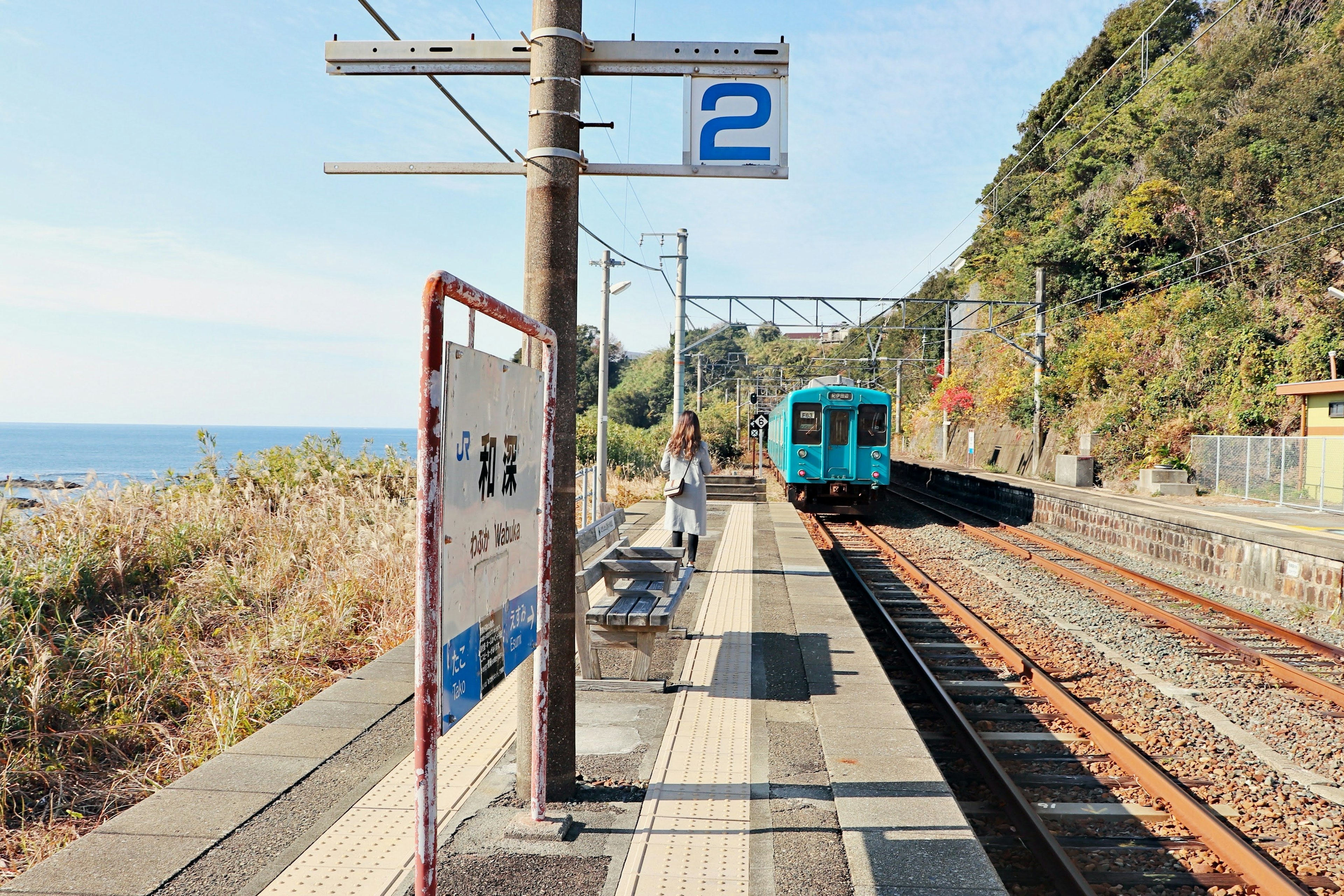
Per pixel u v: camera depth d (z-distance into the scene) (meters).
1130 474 24.89
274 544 9.85
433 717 2.26
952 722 6.14
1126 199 35.81
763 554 11.70
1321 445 17.72
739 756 4.34
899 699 5.28
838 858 3.27
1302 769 5.42
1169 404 25.98
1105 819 4.71
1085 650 8.33
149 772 5.06
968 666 7.77
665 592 6.15
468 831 3.47
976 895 2.97
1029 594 11.33
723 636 6.97
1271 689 7.18
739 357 83.94
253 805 3.66
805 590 9.01
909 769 4.12
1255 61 34.59
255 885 2.98
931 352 59.34
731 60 3.96
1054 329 35.69
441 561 2.35
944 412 47.31
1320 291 24.86
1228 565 12.84
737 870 3.17
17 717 5.22
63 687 5.71
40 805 4.64
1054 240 38.34
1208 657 8.13
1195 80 38.16
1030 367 35.25
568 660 3.81
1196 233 33.34
